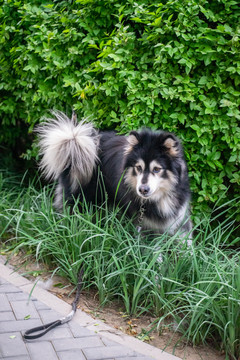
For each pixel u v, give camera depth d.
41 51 2.65
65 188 2.51
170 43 2.39
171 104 2.42
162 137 2.25
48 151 2.44
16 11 2.79
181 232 2.27
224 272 1.98
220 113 2.39
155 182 2.23
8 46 2.87
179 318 1.99
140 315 2.10
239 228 2.57
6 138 3.27
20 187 2.91
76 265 2.19
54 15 2.63
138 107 2.42
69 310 2.06
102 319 2.05
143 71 2.45
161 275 2.08
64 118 2.71
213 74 2.39
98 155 2.48
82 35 2.53
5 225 2.56
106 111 2.57
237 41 2.30
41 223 2.44
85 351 1.87
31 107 2.82
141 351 1.89
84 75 2.52
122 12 2.48
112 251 2.22
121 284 2.15
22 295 2.12
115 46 2.42
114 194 2.41
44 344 1.88
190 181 2.48
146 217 2.33
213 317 1.94
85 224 2.29
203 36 2.34
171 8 2.36
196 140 2.42
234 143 2.40
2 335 1.91
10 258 2.38
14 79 2.93
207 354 1.93
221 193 2.49
